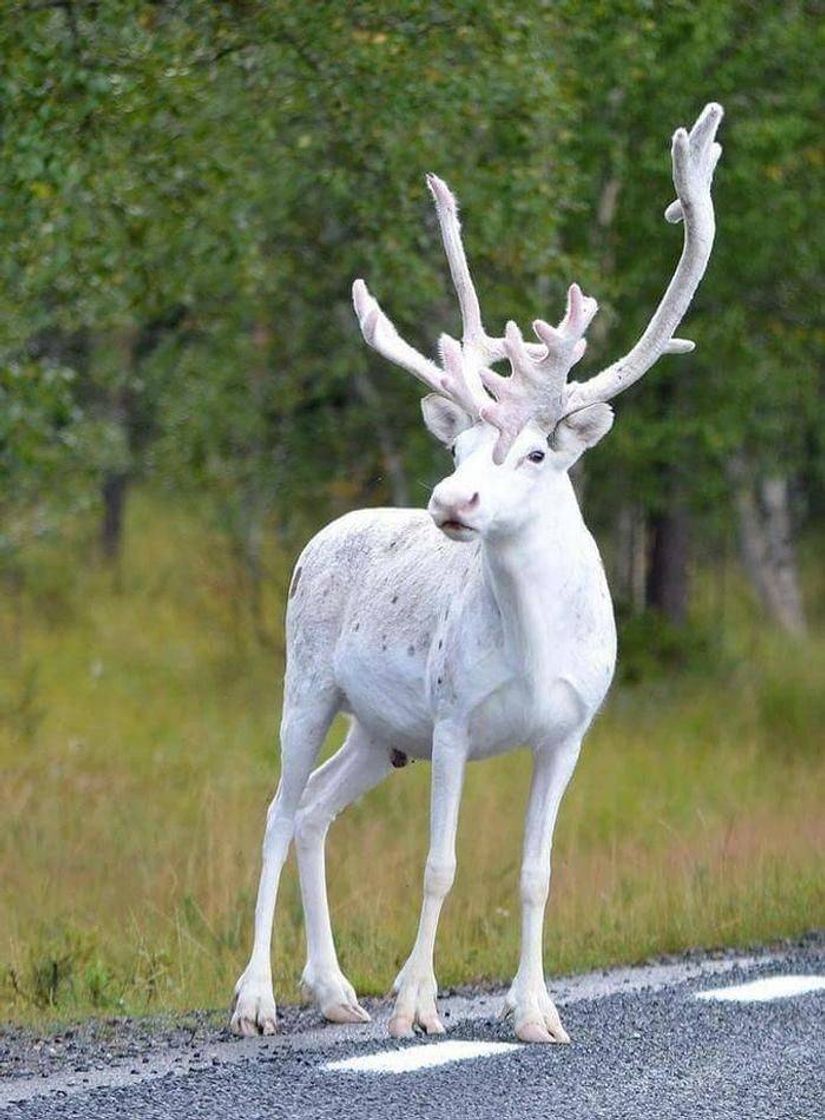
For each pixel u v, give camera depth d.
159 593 49.75
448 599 15.94
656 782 30.39
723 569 56.22
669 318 15.52
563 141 30.09
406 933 19.97
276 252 35.78
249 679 39.28
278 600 44.38
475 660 15.49
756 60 36.94
